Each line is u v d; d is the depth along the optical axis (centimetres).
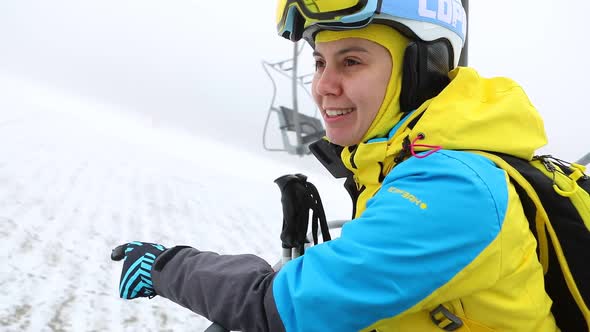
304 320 83
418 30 101
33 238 347
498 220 81
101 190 556
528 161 99
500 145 92
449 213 80
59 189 514
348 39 102
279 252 455
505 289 87
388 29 101
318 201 125
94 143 987
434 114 95
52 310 254
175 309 278
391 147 100
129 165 795
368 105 104
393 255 80
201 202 614
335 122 110
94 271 312
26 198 449
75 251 341
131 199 543
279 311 86
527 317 90
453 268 80
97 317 256
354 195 123
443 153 88
